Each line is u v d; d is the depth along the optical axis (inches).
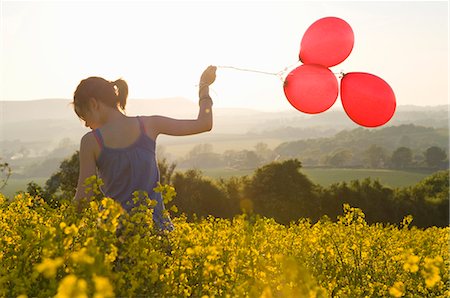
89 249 118.2
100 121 167.3
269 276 161.2
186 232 165.6
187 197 2050.9
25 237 170.6
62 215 188.7
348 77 225.0
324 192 2319.1
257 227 191.8
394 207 2306.8
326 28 225.9
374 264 243.1
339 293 202.2
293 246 296.5
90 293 108.9
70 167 1888.5
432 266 138.4
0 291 136.9
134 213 155.3
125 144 164.9
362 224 262.7
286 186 2240.4
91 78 168.4
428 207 2325.3
